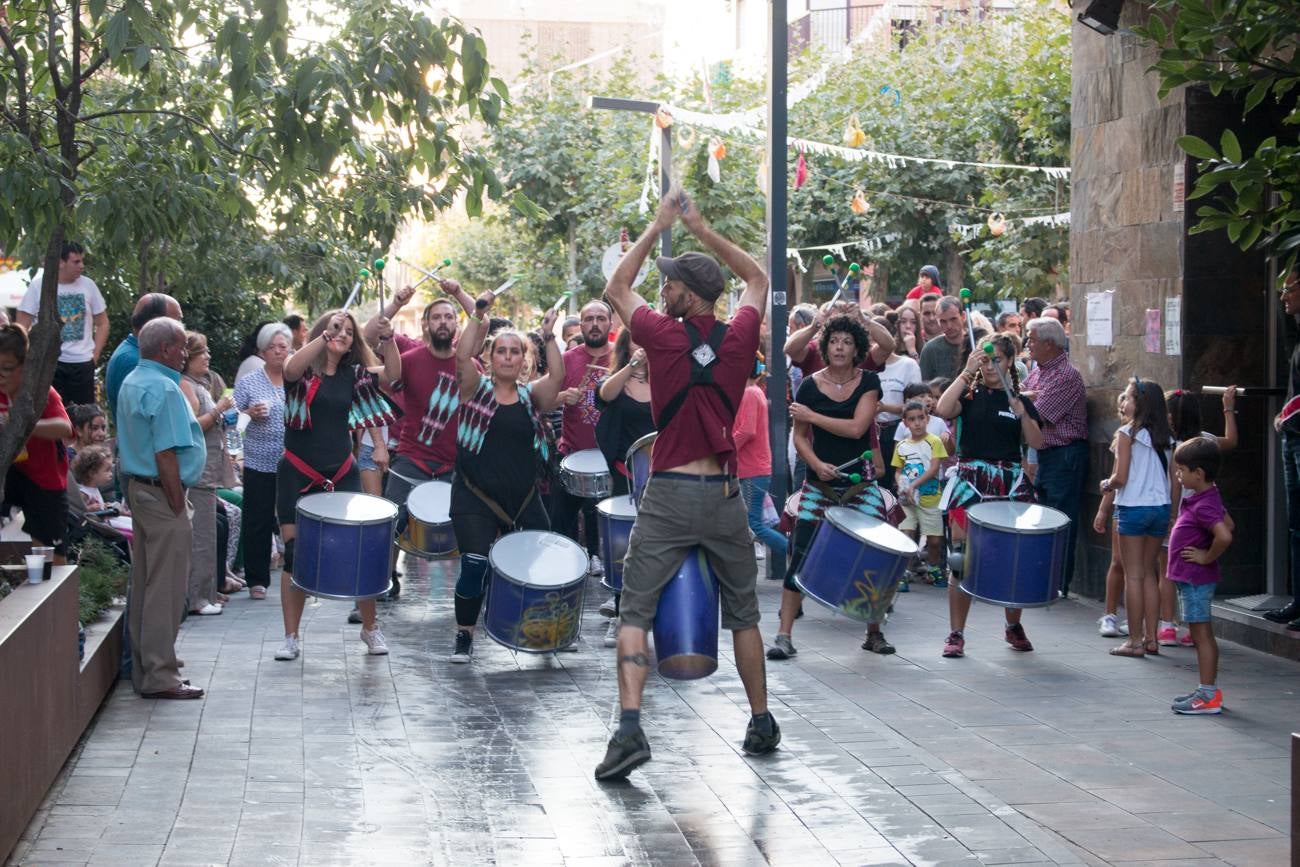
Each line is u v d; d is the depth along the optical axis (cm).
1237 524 984
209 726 693
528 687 790
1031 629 971
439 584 1188
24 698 528
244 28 684
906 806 578
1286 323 973
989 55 2383
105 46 705
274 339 1077
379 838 536
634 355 984
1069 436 1078
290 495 870
